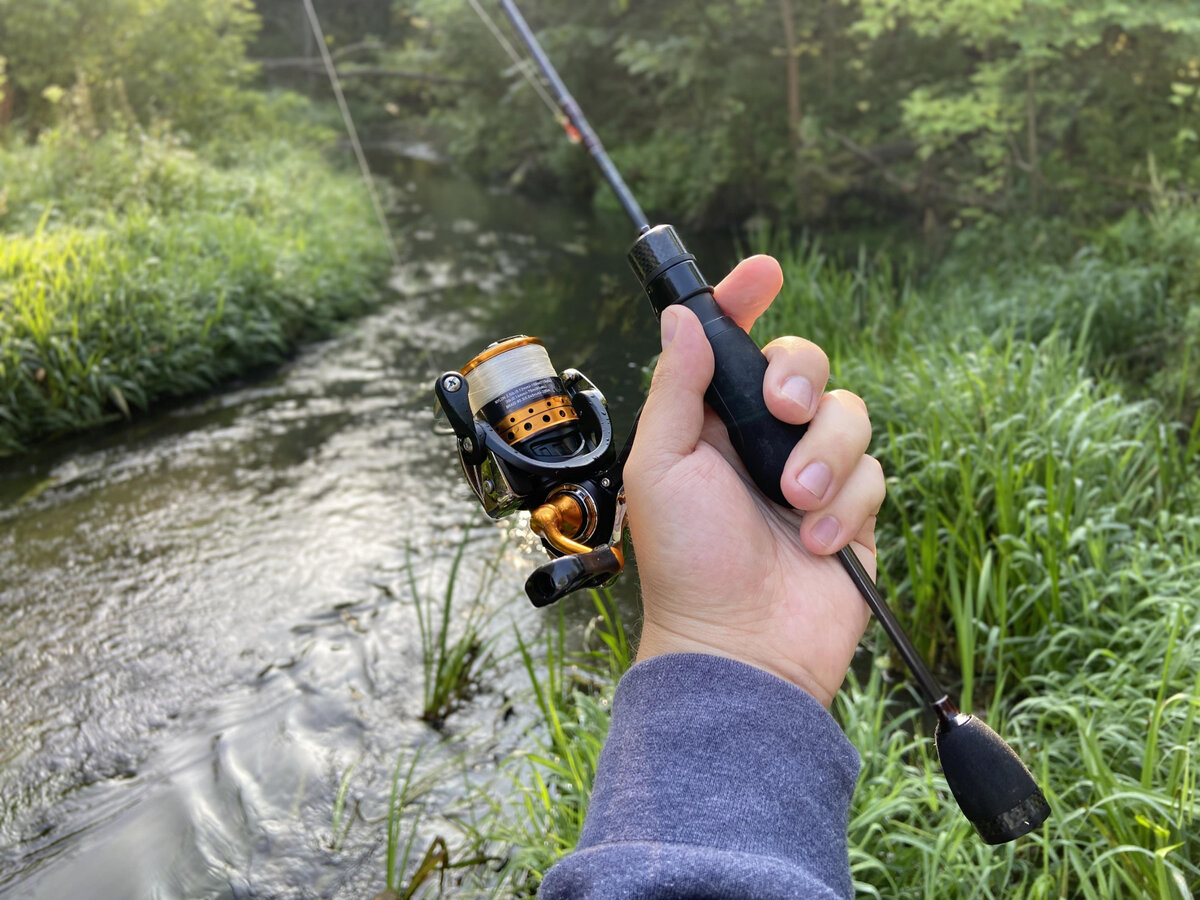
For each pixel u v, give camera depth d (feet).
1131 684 8.23
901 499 11.51
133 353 18.56
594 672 9.68
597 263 28.17
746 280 2.77
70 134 28.71
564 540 2.89
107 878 7.84
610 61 43.55
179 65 40.19
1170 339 15.58
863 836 6.95
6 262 19.22
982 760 2.48
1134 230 19.45
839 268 27.02
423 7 51.47
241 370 20.08
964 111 24.26
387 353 21.12
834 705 8.72
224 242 23.41
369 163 52.95
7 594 12.03
